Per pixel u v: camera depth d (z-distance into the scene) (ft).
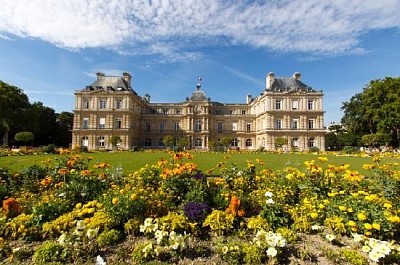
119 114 207.92
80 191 28.84
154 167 35.86
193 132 235.20
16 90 189.67
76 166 40.04
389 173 33.73
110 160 80.28
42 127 230.27
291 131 205.77
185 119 240.73
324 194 28.40
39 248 19.31
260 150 169.99
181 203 27.50
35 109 200.75
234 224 23.75
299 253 19.43
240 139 241.96
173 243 19.56
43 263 18.20
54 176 36.11
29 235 21.79
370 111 172.65
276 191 29.25
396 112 154.81
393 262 18.53
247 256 18.65
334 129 295.28
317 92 208.23
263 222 22.93
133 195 23.56
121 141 201.77
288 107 208.13
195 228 22.62
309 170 34.45
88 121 208.33
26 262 18.74
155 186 32.30
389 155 110.22
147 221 21.84
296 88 211.20
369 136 158.92
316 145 205.57
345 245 20.81
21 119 185.26
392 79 167.53
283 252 19.70
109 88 210.59
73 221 22.40
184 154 38.04
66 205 25.75
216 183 31.83
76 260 18.63
